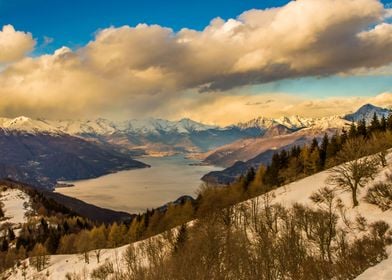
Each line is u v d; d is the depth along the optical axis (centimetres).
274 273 4688
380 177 7862
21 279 12962
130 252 8088
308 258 4769
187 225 9588
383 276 2864
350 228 6225
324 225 5906
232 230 7175
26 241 19862
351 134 14388
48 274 12125
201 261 4925
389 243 4600
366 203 7125
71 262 12775
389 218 6212
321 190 8619
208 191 12862
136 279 5597
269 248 5262
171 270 4912
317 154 13150
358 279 2992
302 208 7462
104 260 11012
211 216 8125
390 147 10381
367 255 4272
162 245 8556
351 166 7750
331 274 4306
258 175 14075
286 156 14762
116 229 14988
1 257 16675
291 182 11431
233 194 12200
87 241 14812
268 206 8531
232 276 4719
